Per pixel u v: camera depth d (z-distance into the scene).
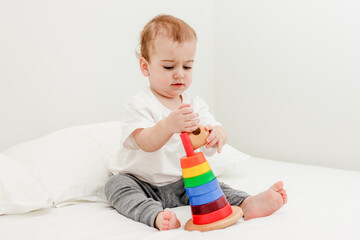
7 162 1.14
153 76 1.18
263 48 2.08
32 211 1.10
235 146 2.29
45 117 1.71
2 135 1.60
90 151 1.39
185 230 0.90
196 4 2.27
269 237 0.81
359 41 1.67
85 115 1.83
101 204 1.20
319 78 1.83
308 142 1.90
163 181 1.18
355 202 1.09
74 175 1.26
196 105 1.29
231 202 1.05
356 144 1.71
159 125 1.00
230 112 2.30
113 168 1.27
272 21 2.02
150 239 0.82
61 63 1.74
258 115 2.14
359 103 1.68
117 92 1.93
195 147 0.97
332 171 1.57
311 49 1.85
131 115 1.14
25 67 1.64
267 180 1.42
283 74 1.99
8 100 1.60
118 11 1.92
